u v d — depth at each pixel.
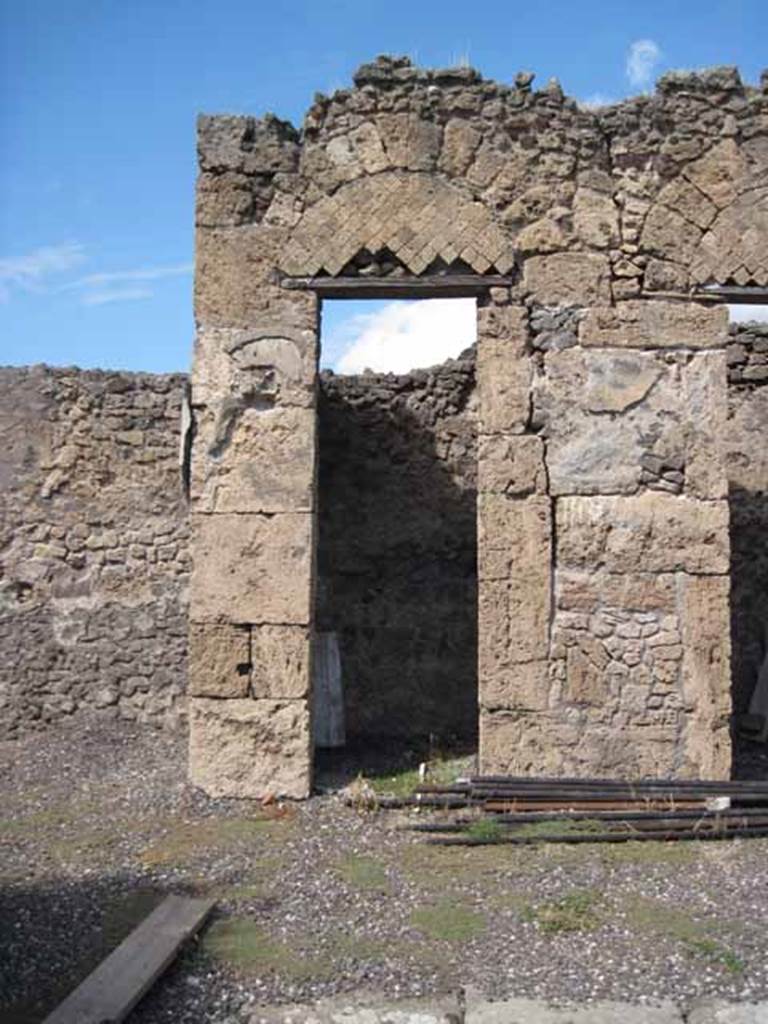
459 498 10.38
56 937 4.97
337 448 10.40
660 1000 4.30
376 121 7.71
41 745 9.45
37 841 6.50
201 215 7.68
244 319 7.65
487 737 7.41
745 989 4.38
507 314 7.64
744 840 6.46
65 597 10.08
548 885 5.63
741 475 10.43
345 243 7.66
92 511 10.16
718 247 7.69
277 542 7.52
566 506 7.54
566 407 7.60
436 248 7.65
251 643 7.48
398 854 6.22
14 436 10.19
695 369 7.64
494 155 7.70
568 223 7.69
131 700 9.99
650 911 5.22
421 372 10.52
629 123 7.73
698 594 7.47
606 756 7.36
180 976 4.58
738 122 7.74
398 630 10.27
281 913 5.30
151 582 10.11
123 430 10.23
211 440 7.59
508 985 4.46
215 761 7.41
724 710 7.38
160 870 5.94
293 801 7.31
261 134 7.71
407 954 4.79
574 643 7.45
